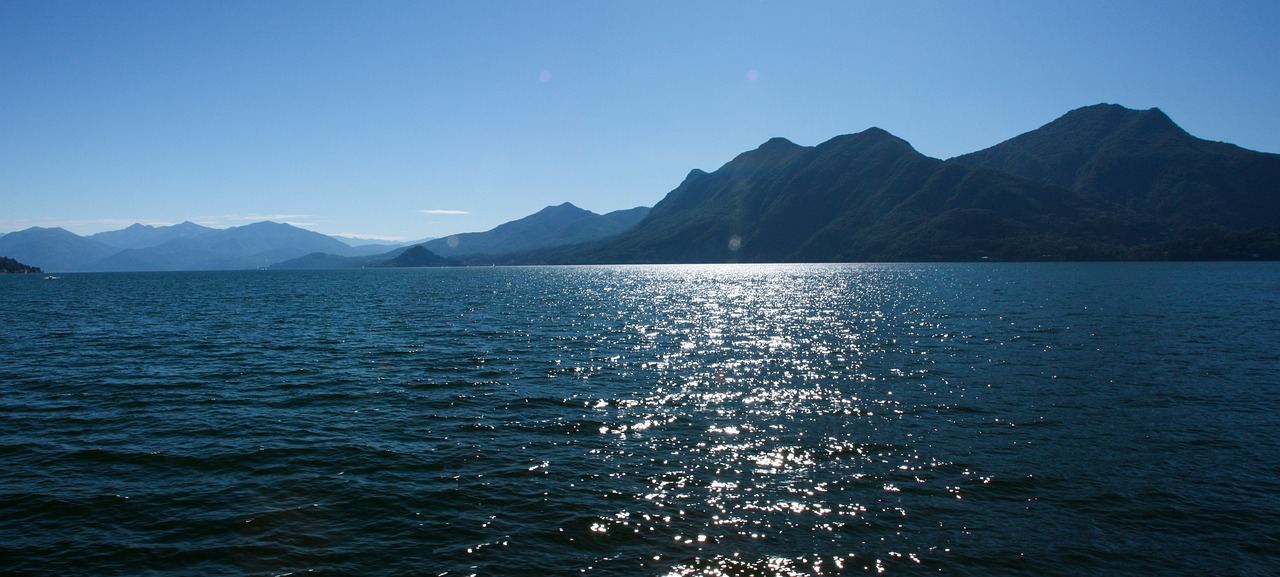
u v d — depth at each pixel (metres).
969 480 19.20
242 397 30.02
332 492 18.38
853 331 54.66
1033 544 15.37
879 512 17.03
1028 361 38.75
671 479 19.31
